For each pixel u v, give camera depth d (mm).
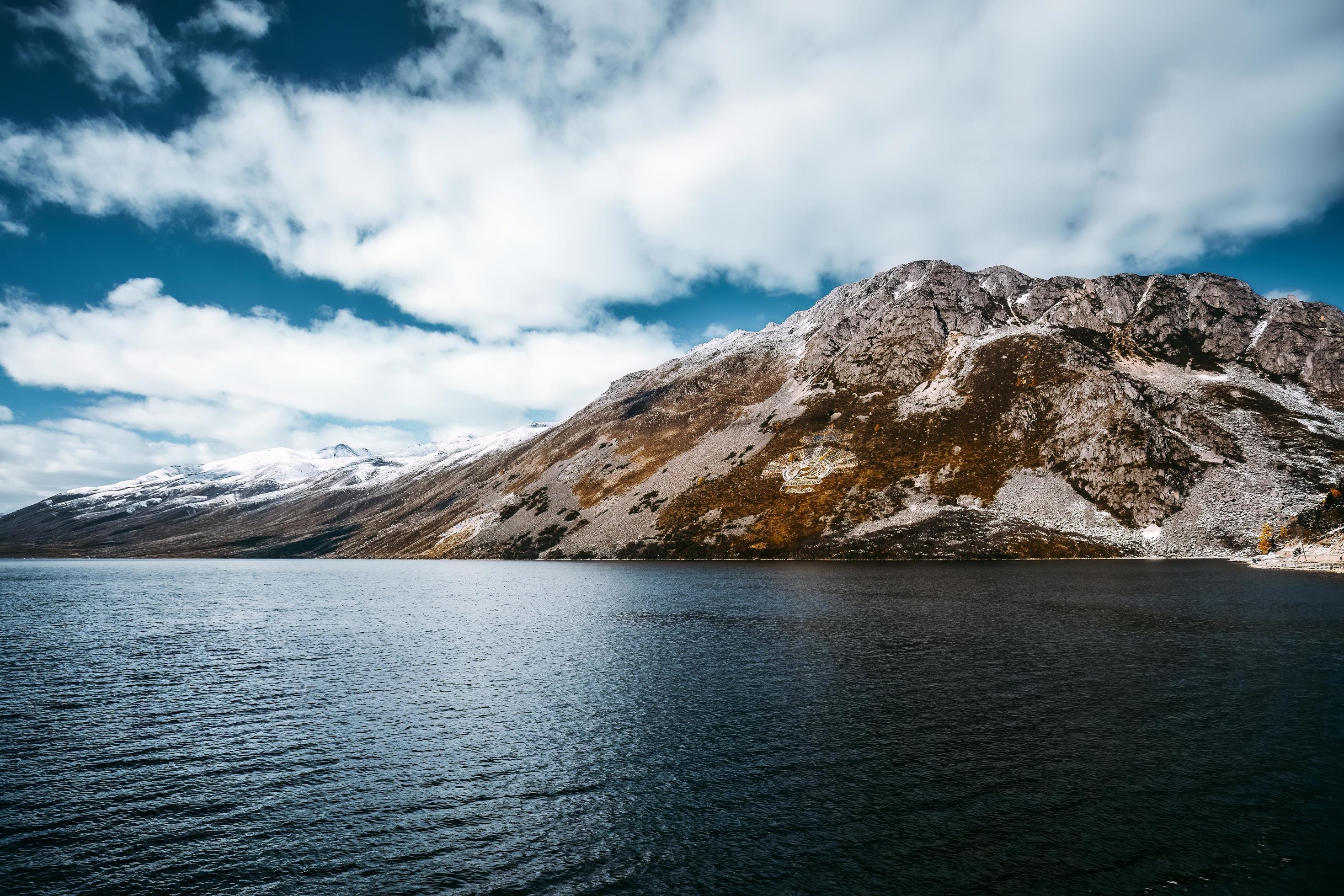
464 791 25906
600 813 23688
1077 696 36500
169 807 24938
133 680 45281
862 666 44719
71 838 22594
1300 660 44531
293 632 66938
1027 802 23703
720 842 21406
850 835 21578
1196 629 56438
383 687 42688
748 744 30094
